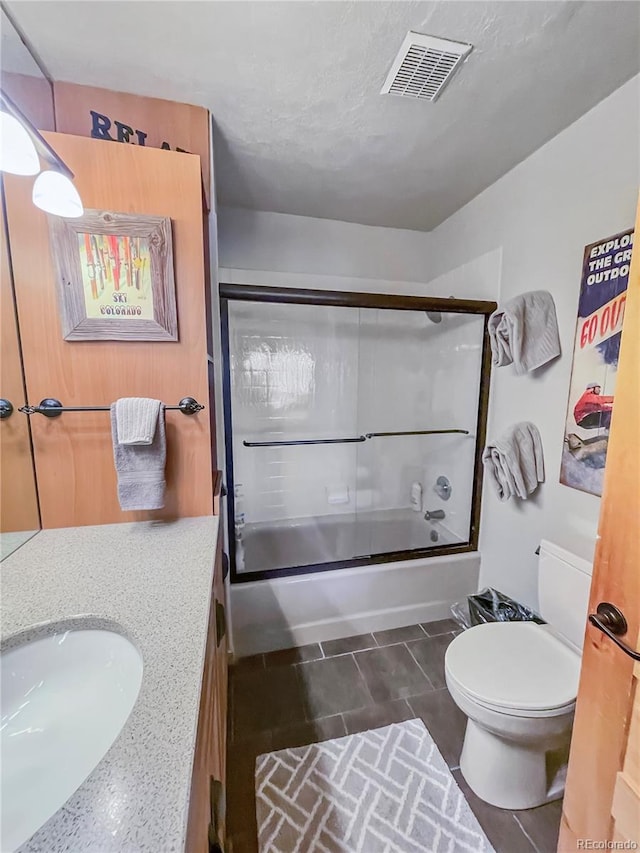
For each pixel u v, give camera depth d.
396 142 1.62
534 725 1.08
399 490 2.89
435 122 1.49
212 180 1.50
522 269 1.79
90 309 1.15
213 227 1.63
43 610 0.79
